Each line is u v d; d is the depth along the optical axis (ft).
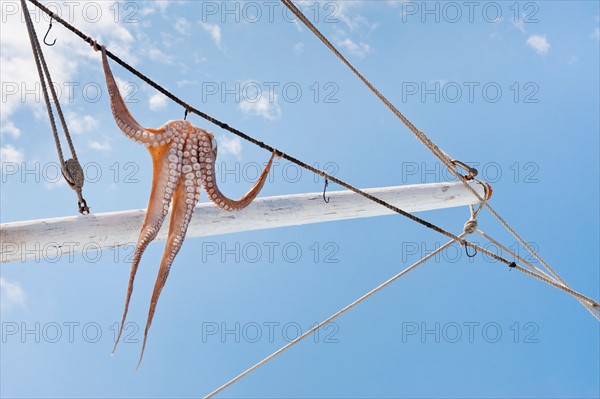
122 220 24.58
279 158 25.18
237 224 27.25
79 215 24.36
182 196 23.03
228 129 24.06
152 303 22.33
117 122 22.15
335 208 28.91
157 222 22.63
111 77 22.06
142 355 22.08
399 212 28.09
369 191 29.73
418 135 29.58
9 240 23.13
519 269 30.66
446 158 30.58
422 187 30.78
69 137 24.21
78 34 21.94
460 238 29.45
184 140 23.24
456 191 31.32
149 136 22.52
